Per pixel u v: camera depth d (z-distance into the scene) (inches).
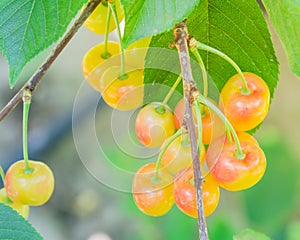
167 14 20.4
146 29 20.4
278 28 22.2
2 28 21.1
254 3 23.1
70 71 49.5
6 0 21.1
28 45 21.1
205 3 23.2
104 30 24.1
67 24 21.1
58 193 50.7
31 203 24.5
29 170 24.4
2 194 24.8
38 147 47.8
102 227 50.0
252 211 35.6
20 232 22.8
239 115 22.5
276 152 36.3
